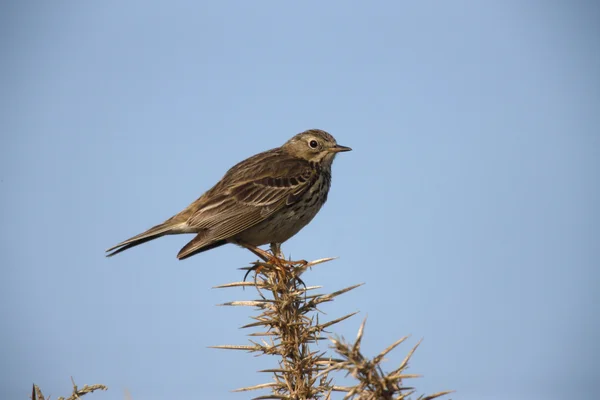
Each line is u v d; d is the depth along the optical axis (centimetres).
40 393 626
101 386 642
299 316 743
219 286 775
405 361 531
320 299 747
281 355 734
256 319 754
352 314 737
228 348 734
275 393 735
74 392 632
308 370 720
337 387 696
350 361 516
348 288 752
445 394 542
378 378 519
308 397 715
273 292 755
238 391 723
